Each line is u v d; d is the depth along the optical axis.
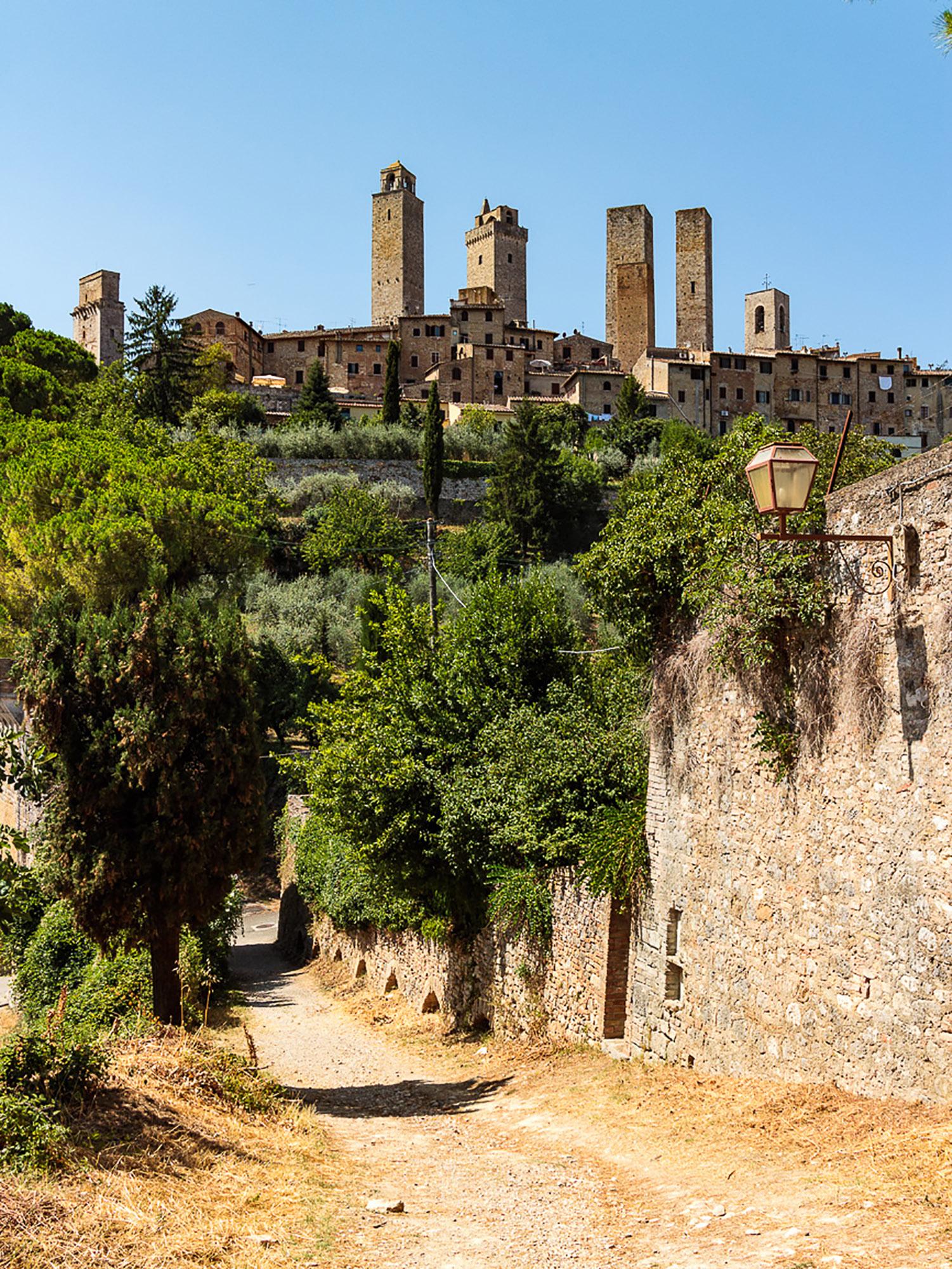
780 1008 12.00
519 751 20.28
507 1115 14.39
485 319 126.94
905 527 10.07
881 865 10.30
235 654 17.09
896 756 10.13
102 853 15.96
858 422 119.56
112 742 16.11
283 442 90.00
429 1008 24.02
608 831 16.88
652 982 15.18
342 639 57.22
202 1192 9.34
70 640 16.50
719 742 13.60
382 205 142.00
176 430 88.81
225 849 16.75
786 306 141.00
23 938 27.56
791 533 11.26
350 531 71.44
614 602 15.95
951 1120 8.92
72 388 87.56
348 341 123.94
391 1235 8.78
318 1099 16.77
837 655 11.10
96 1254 7.33
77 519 40.91
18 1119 9.31
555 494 77.69
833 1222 7.50
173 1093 12.47
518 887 18.73
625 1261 7.70
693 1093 12.80
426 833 20.86
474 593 24.47
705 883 13.81
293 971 36.00
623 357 137.62
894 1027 10.01
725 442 14.59
